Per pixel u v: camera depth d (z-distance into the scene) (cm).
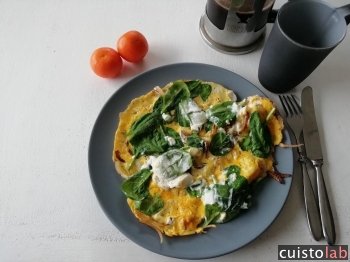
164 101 35
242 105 35
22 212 33
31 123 38
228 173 32
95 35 43
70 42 42
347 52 42
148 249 30
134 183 32
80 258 32
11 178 35
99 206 34
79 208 34
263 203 32
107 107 36
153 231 31
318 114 38
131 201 31
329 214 32
